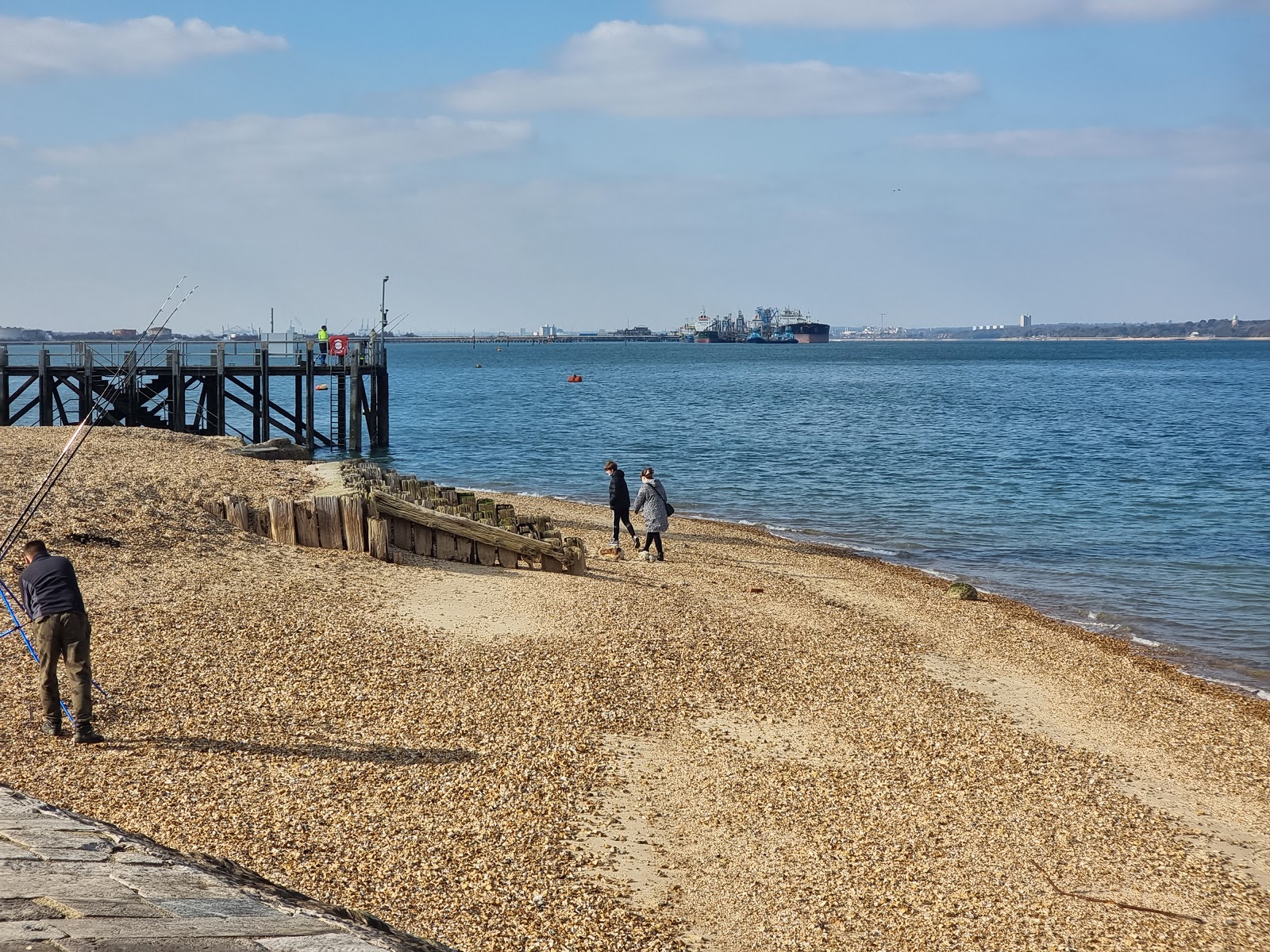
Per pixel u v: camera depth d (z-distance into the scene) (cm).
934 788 1131
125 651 1238
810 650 1597
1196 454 5300
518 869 861
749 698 1346
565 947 757
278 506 1841
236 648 1295
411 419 7181
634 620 1609
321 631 1401
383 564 1814
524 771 1049
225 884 528
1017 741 1305
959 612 2067
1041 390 11200
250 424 6512
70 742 985
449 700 1215
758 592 2008
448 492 2302
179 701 1120
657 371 16638
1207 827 1114
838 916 859
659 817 999
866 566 2553
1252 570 2697
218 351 4228
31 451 2331
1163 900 940
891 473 4509
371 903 770
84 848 540
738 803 1048
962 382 12762
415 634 1440
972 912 884
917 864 959
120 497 1867
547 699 1250
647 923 811
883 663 1583
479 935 753
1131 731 1419
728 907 856
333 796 940
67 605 984
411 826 904
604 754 1123
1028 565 2744
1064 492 4009
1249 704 1622
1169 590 2478
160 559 1622
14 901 439
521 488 4006
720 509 3569
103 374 3959
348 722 1120
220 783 934
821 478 4347
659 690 1327
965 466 4759
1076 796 1152
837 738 1248
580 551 2000
